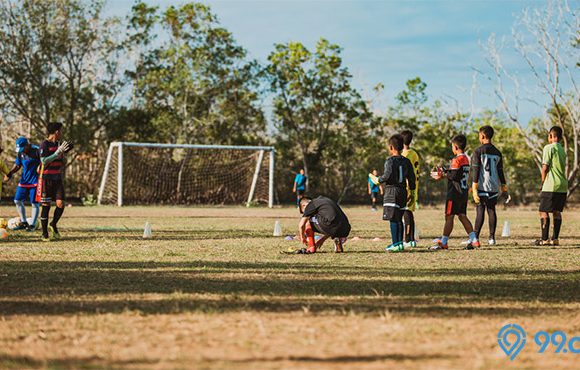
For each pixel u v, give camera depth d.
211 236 13.80
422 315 5.20
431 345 4.25
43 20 39.78
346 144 46.38
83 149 41.09
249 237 13.57
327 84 46.06
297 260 9.24
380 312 5.28
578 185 40.00
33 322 4.87
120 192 35.81
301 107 46.84
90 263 8.66
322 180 47.72
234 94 45.75
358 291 6.41
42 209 12.14
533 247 11.59
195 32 44.78
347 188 47.06
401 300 5.89
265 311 5.29
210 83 44.16
